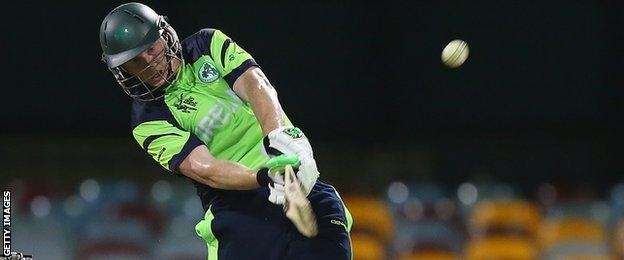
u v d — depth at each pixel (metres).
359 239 35.44
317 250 14.52
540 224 36.88
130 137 43.25
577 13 45.16
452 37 44.72
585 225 36.78
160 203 36.38
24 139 42.50
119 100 43.31
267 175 13.30
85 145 42.94
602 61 45.28
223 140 14.59
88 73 43.03
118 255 32.84
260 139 14.71
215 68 14.62
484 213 36.94
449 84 44.91
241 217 14.72
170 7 42.88
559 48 45.16
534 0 44.94
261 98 14.21
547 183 45.03
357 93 44.72
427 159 44.62
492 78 45.00
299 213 12.78
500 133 45.16
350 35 44.72
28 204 35.75
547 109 45.28
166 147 14.40
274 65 44.09
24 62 42.50
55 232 32.56
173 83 14.52
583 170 45.16
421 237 35.59
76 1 42.72
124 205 35.62
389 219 36.53
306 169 13.02
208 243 15.21
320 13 44.47
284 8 44.12
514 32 44.97
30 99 42.62
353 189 43.69
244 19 43.69
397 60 44.62
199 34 14.95
